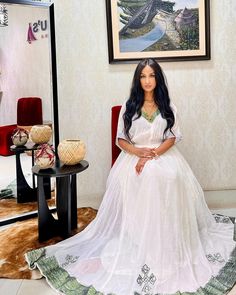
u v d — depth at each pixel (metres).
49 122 2.85
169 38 2.84
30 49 2.71
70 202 2.32
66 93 2.90
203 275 1.82
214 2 2.84
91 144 2.98
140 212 1.94
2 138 2.71
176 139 2.24
